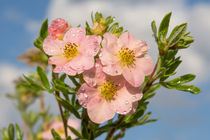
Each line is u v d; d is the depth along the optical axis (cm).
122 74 29
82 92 28
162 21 30
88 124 30
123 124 30
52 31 30
